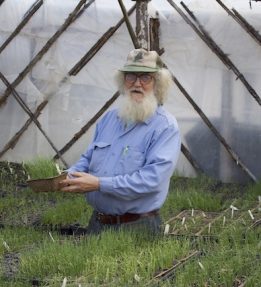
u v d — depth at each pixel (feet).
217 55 37.27
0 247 24.23
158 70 21.58
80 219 29.66
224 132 38.06
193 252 22.91
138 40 36.70
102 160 22.30
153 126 21.83
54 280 20.15
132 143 21.90
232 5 36.73
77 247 22.33
